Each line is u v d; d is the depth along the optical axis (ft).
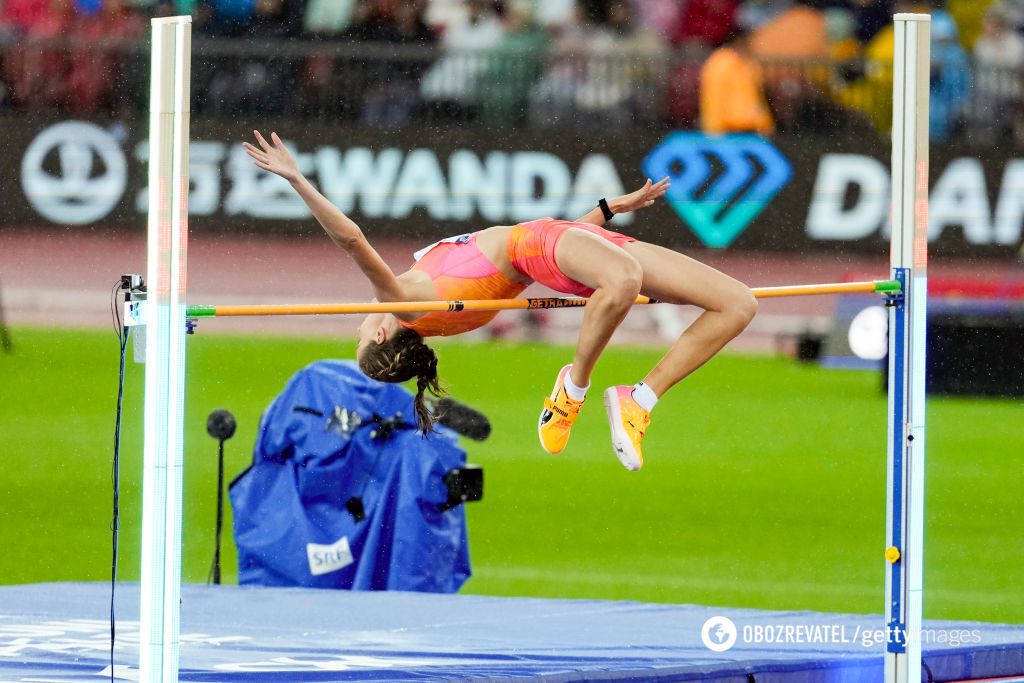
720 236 179.73
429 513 72.49
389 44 183.42
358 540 72.13
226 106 177.06
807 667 53.36
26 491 116.37
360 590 70.64
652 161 180.24
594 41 192.85
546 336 175.22
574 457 135.33
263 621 61.77
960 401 153.58
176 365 44.32
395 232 177.27
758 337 180.96
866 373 171.63
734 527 113.39
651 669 51.34
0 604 66.39
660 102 181.37
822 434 144.36
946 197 178.29
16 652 53.93
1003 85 179.01
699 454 136.98
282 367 153.89
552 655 54.75
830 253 179.73
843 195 179.93
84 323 164.96
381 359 53.52
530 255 51.13
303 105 177.99
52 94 176.45
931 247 177.58
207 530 106.11
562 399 51.70
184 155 44.14
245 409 136.46
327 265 175.73
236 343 163.32
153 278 44.42
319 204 46.98
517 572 98.84
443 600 67.62
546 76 180.75
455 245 52.54
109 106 176.96
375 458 72.23
